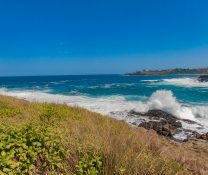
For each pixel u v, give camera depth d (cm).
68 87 7819
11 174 613
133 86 7731
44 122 1226
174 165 845
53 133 866
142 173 725
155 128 2317
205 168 1056
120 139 898
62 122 1235
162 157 891
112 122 1569
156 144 1155
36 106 1742
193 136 2192
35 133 786
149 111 3058
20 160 674
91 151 787
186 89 6325
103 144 812
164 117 2905
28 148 715
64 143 813
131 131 1352
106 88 6988
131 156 762
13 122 1082
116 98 4484
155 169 754
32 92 5753
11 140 721
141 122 2655
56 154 755
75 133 949
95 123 1438
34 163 705
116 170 707
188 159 1106
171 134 2220
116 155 736
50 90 6569
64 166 718
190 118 2947
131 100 4175
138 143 1017
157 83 9312
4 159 639
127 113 3067
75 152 784
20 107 1650
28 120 1226
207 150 1437
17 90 6575
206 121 2828
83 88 7138
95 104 3684
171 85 7969
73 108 1828
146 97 4594
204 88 6556
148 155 845
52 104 1914
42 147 757
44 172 694
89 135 935
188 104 3766
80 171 704
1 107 1577
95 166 739
